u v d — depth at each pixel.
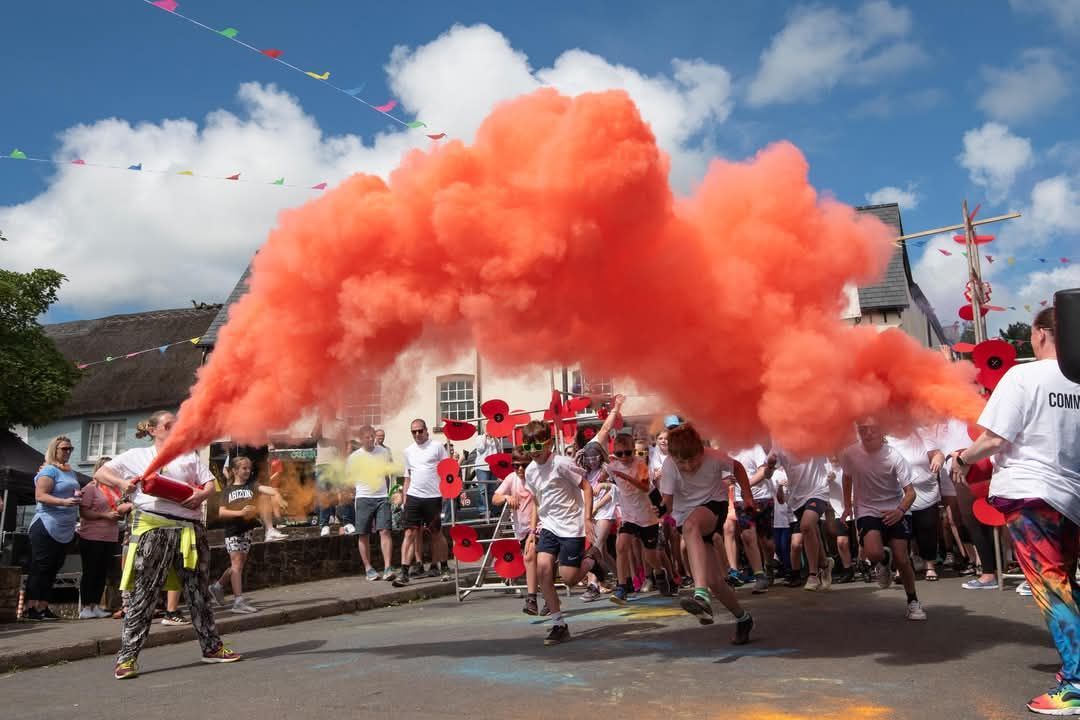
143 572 6.04
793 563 9.81
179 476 6.45
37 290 23.62
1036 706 4.04
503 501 9.41
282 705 4.70
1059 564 4.18
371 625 8.41
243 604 8.97
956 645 5.74
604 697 4.62
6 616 8.47
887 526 6.99
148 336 30.83
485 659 5.94
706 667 5.35
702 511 5.96
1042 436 4.26
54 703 5.14
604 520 9.79
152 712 4.71
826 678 4.92
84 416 29.16
